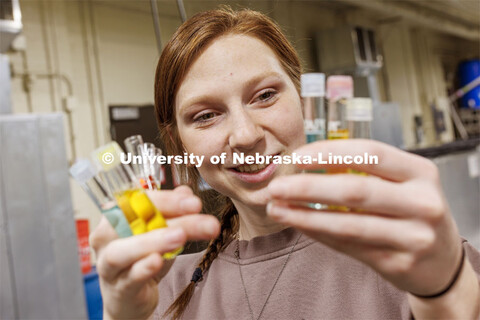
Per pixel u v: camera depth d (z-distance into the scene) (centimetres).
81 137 390
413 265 50
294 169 88
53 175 168
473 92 952
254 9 116
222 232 110
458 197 343
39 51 365
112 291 65
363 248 52
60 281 167
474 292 58
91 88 401
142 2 443
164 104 102
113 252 61
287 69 95
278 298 95
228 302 100
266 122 86
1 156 159
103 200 67
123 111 399
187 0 475
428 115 873
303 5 618
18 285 159
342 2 643
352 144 51
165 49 96
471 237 354
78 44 397
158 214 65
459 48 1043
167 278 118
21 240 161
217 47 88
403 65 825
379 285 87
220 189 94
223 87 87
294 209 51
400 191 48
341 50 600
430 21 755
